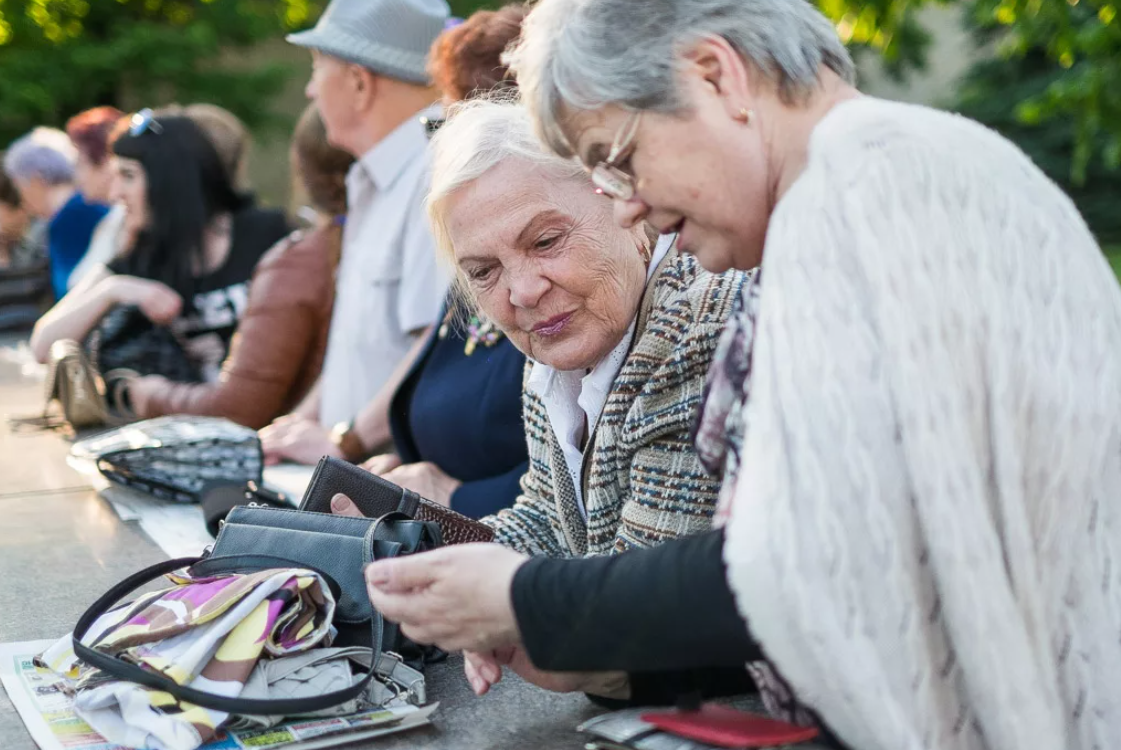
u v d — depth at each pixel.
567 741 1.45
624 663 1.18
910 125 1.20
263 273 3.51
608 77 1.20
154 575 1.65
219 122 3.94
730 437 1.24
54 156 6.15
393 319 3.17
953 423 1.10
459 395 2.29
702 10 1.20
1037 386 1.13
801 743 1.25
